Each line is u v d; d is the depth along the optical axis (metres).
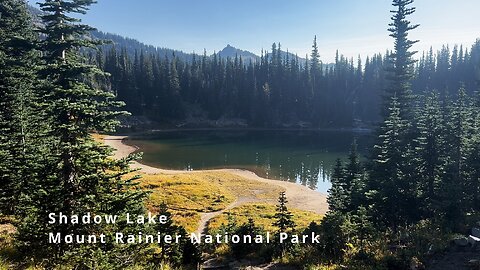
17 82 24.92
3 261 12.71
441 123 25.38
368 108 138.50
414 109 35.31
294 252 19.38
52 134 12.40
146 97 139.25
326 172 67.25
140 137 111.12
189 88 151.38
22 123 19.50
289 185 56.72
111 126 13.29
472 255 15.72
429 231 19.41
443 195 22.00
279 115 143.88
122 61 136.00
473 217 21.45
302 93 144.75
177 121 139.38
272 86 147.75
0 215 18.16
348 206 25.91
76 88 12.55
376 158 30.84
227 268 19.20
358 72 148.12
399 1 39.31
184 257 19.56
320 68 147.62
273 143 102.75
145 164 71.44
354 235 19.39
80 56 14.49
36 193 12.09
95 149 12.66
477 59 122.25
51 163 12.56
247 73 152.38
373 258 16.55
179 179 53.44
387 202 23.39
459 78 123.00
